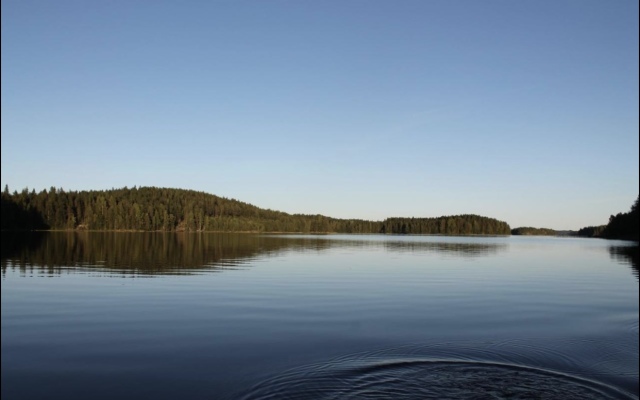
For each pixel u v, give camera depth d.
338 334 15.68
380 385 10.96
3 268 34.56
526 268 40.91
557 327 17.09
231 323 17.19
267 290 25.14
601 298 23.92
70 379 11.39
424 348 14.12
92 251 53.94
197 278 29.91
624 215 158.88
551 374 11.88
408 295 24.22
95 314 18.58
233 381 11.24
